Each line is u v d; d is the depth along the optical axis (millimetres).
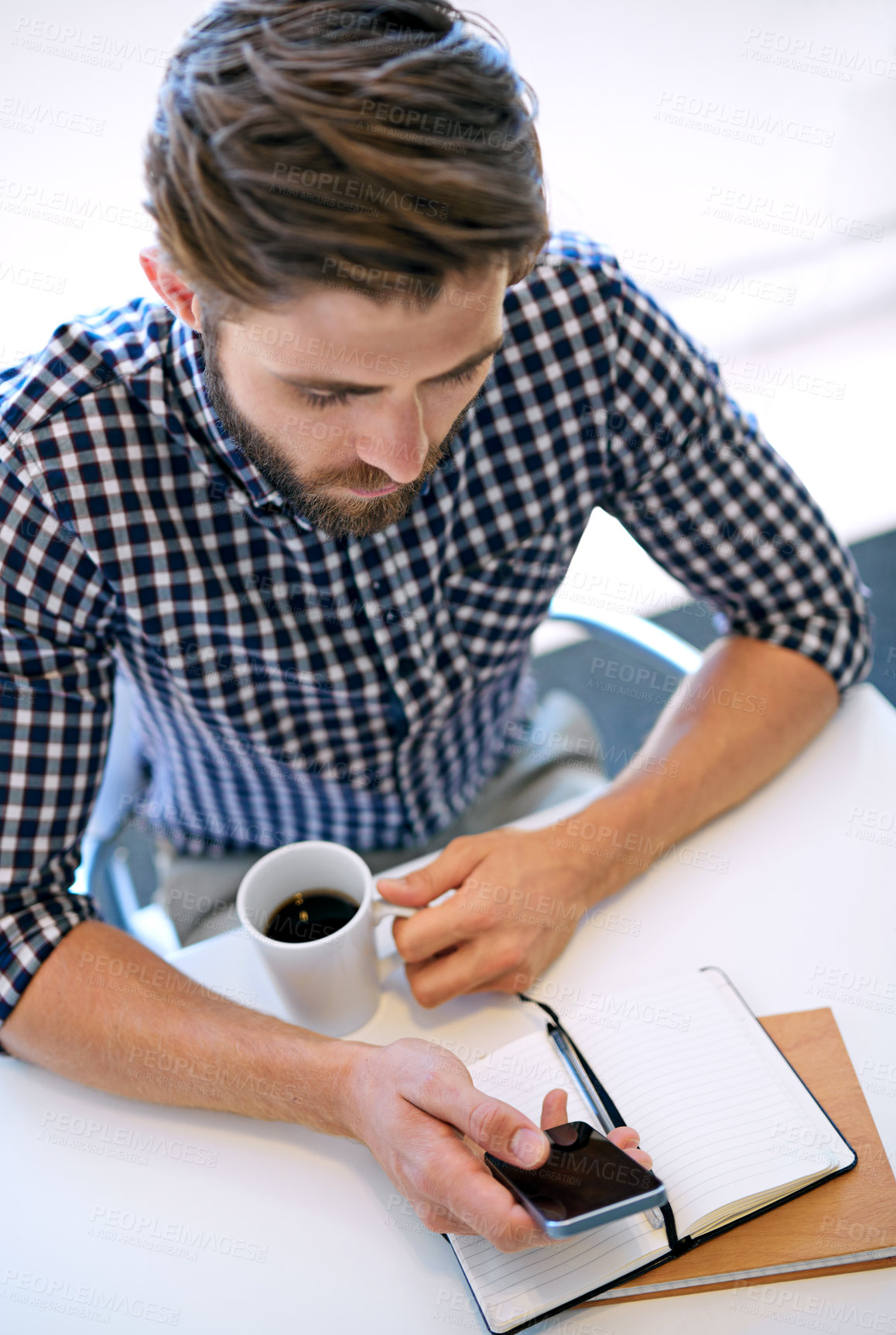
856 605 946
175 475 786
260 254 481
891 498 2184
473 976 701
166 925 1007
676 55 2262
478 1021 712
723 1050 658
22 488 759
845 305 2506
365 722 930
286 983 666
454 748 1010
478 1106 574
